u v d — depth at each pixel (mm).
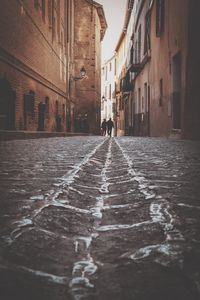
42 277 1223
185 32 14633
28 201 2510
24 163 5227
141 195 2785
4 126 15812
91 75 42969
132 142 14102
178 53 16234
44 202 2479
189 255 1440
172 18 17406
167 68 18656
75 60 42781
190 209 2283
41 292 1114
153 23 23516
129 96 42844
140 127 31078
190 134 14547
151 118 24672
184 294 1113
